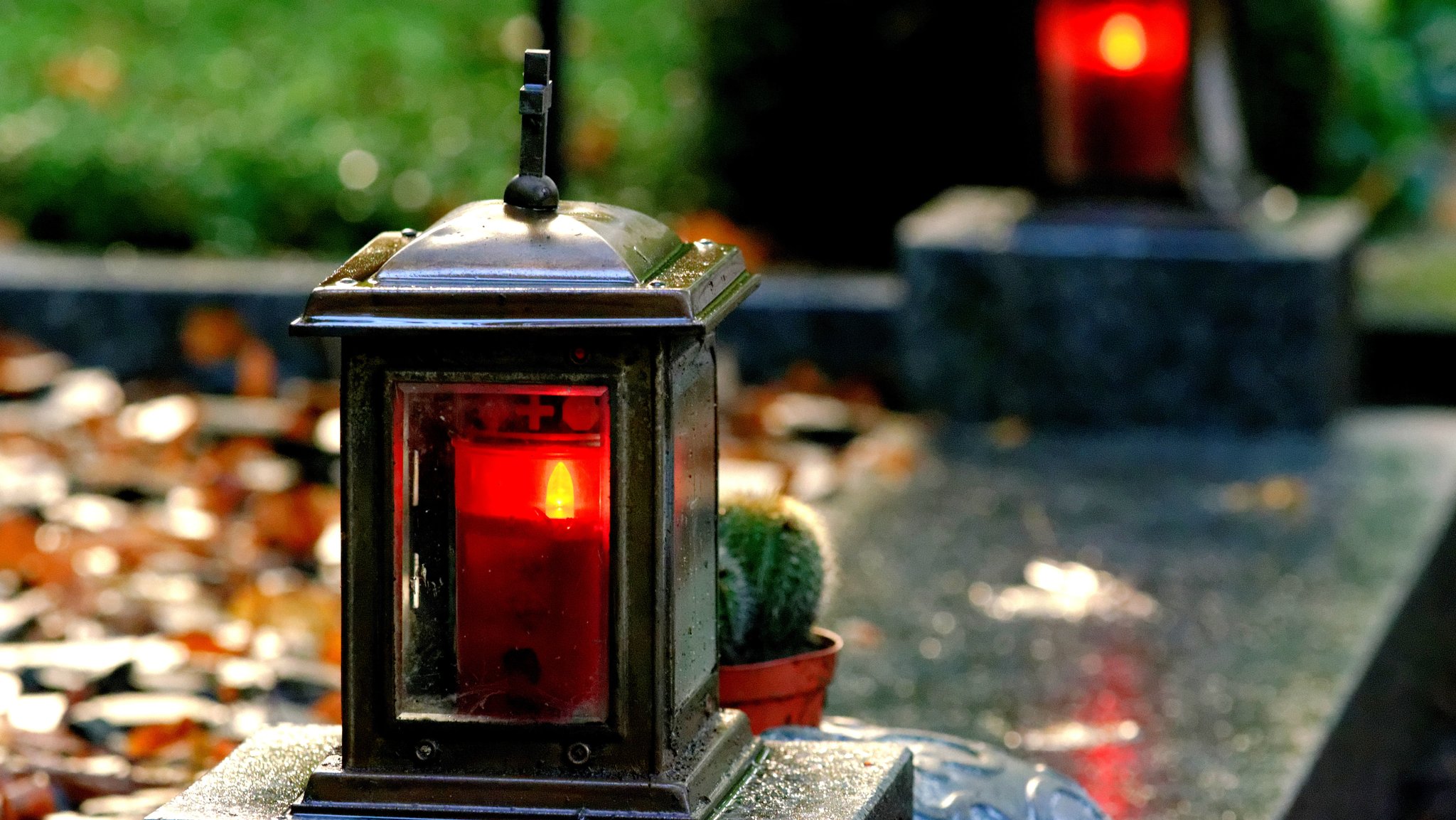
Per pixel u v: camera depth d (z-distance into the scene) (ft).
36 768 15.14
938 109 34.53
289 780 10.29
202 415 28.48
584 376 9.47
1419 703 22.50
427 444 9.66
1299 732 16.31
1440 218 46.65
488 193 36.52
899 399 31.86
